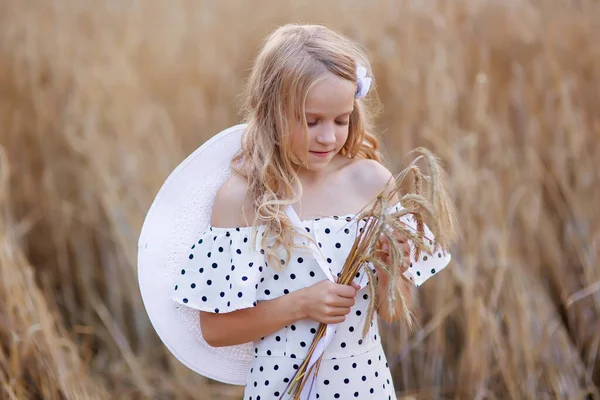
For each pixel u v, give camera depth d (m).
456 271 2.98
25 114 4.56
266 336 1.87
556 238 3.45
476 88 3.64
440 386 3.08
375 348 1.92
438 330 3.02
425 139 3.58
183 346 2.03
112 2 5.35
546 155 3.61
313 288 1.78
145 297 1.98
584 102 3.76
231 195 1.87
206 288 1.84
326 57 1.75
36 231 4.09
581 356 3.15
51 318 2.90
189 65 4.65
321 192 1.90
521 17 4.14
